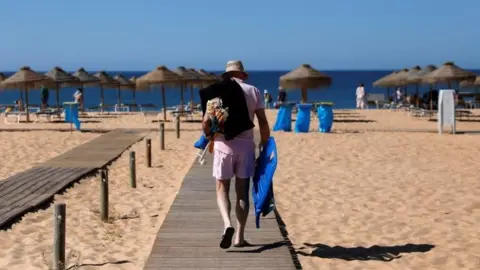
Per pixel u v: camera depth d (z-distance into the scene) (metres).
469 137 19.81
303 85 28.81
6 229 8.19
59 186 10.91
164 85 29.20
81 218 8.93
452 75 28.27
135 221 8.84
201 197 9.73
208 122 6.25
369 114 33.09
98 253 7.14
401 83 36.12
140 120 28.78
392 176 12.51
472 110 34.75
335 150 16.48
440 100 20.92
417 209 9.55
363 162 14.43
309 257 7.00
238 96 6.30
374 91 92.00
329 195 10.62
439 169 13.39
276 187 11.30
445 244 7.56
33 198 9.84
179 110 29.64
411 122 27.33
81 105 36.94
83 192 10.84
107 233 8.10
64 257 6.23
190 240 7.12
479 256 7.05
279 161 14.54
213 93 6.32
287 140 18.89
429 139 19.23
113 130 22.47
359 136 20.16
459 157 15.24
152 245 7.40
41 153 16.25
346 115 32.34
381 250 7.32
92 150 16.38
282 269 6.11
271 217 8.30
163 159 15.04
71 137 20.17
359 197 10.44
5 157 15.45
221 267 6.17
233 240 7.12
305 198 10.36
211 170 12.62
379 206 9.77
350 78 199.75
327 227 8.41
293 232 8.14
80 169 12.92
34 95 84.00
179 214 8.48
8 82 27.75
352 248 7.39
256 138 18.42
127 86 39.16
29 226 8.39
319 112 21.91
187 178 11.59
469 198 10.31
